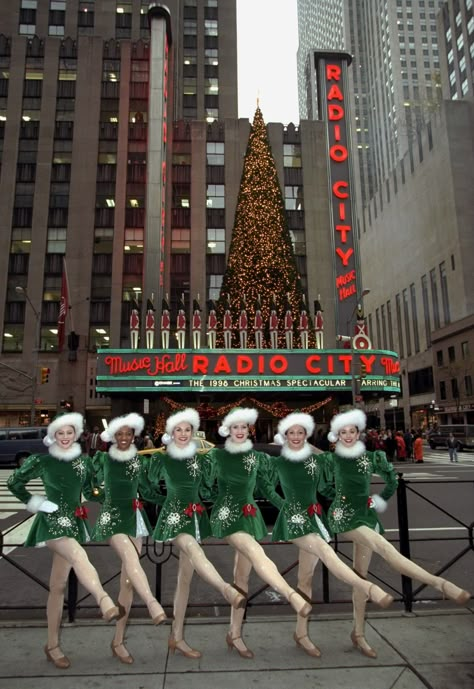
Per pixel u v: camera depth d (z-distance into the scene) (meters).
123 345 42.62
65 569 4.26
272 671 3.92
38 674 3.90
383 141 132.00
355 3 150.25
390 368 29.11
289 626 4.90
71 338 40.12
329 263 44.75
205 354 27.94
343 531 4.43
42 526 4.14
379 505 4.55
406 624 4.92
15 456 25.48
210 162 47.28
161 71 43.12
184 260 44.97
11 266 43.62
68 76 47.75
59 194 45.19
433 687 3.63
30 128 46.34
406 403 76.25
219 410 31.75
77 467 4.35
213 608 5.74
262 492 4.59
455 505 13.59
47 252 44.03
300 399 32.78
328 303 43.94
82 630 4.84
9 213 44.38
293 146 47.28
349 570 3.96
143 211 45.34
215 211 46.19
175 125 47.78
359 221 105.06
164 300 30.05
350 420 4.56
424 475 21.77
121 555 4.13
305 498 4.45
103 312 43.22
